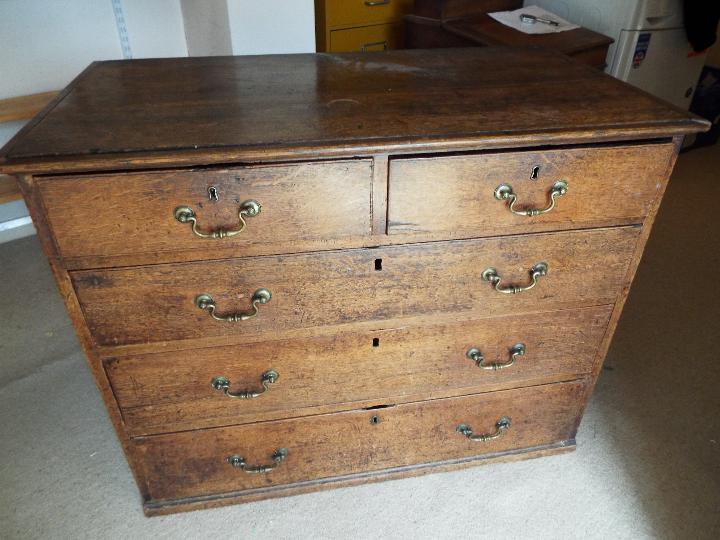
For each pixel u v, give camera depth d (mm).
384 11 2195
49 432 1367
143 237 839
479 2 2051
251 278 912
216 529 1152
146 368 980
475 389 1151
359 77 1110
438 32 2025
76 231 817
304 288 939
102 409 1433
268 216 853
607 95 1012
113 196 797
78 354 1604
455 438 1225
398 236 913
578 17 2203
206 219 840
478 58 1248
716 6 2146
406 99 989
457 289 997
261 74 1127
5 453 1312
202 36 1940
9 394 1472
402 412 1148
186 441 1086
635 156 907
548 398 1210
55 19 1878
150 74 1126
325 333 1002
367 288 961
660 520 1182
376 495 1227
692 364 1596
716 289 1906
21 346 1630
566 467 1293
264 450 1136
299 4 1701
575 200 933
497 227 937
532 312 1062
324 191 845
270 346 999
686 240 2168
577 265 1015
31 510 1188
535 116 914
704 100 2781
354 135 838
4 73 1861
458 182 875
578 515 1191
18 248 2064
